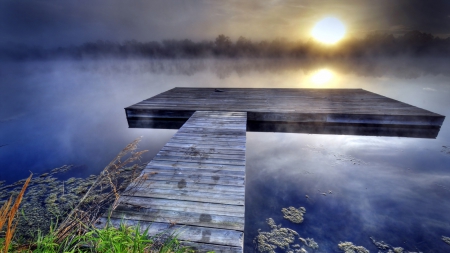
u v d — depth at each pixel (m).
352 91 7.18
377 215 2.59
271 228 2.43
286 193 3.04
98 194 2.87
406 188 3.08
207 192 2.34
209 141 3.67
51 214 2.55
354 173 3.48
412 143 4.44
